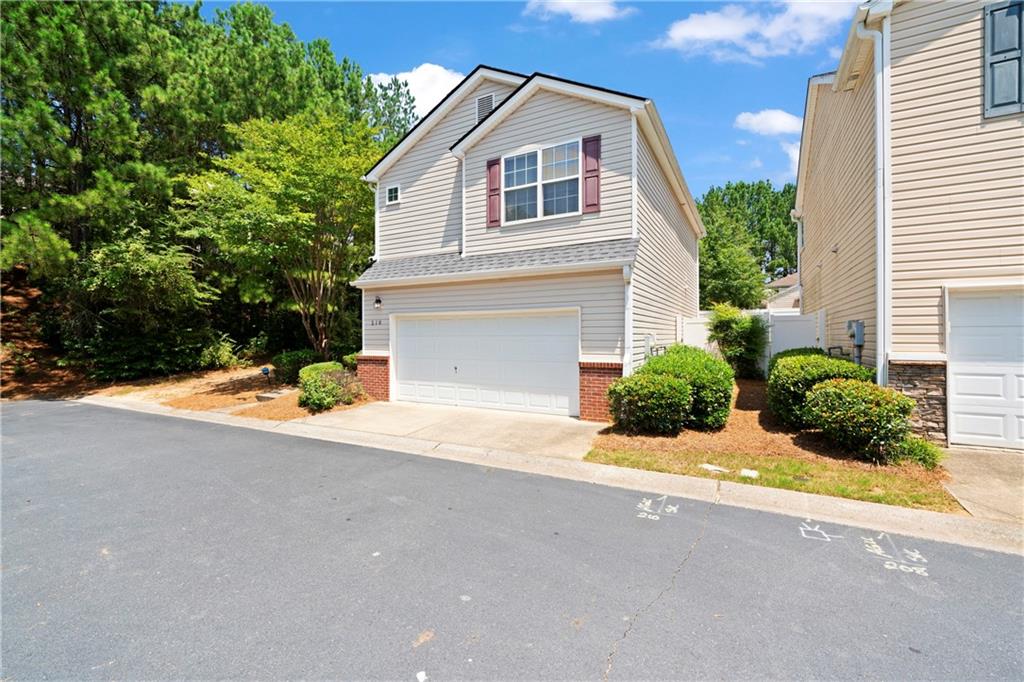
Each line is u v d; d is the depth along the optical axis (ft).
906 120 21.07
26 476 19.58
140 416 34.47
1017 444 19.65
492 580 10.83
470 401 32.99
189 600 10.20
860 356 25.22
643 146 31.07
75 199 43.09
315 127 42.29
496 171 33.68
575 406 29.17
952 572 11.00
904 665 7.96
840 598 9.96
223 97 55.21
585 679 7.70
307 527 13.94
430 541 12.90
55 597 10.41
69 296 50.62
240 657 8.35
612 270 27.78
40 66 42.19
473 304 32.27
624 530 13.48
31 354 54.49
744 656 8.20
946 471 17.44
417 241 38.96
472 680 7.70
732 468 18.45
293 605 9.94
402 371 35.96
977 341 20.25
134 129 46.50
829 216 34.47
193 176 50.24
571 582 10.70
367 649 8.52
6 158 40.60
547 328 30.12
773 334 43.50
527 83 31.83
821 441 21.13
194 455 22.62
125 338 52.65
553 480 18.29
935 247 20.61
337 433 26.86
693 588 10.39
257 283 46.78
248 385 46.44
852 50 23.48
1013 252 19.52
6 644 8.79
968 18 20.12
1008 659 8.09
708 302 103.14
